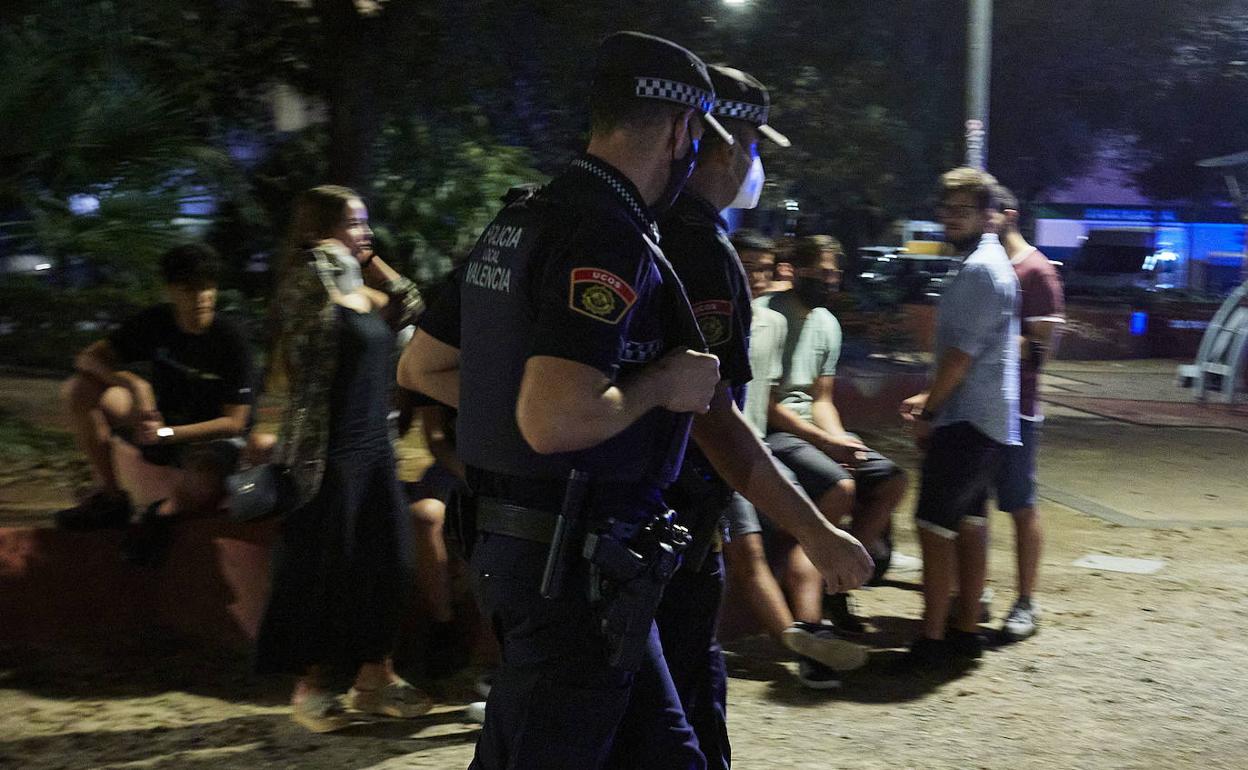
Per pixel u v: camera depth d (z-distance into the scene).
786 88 14.84
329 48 9.10
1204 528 7.49
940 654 4.99
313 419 3.91
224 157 8.91
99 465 4.76
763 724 4.40
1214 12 20.61
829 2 15.12
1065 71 21.39
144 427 4.61
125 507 4.80
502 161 11.01
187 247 4.64
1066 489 8.57
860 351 14.11
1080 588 6.18
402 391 3.84
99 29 8.32
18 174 7.66
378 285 4.29
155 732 4.16
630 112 2.42
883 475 5.44
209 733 4.17
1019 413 5.27
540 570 2.38
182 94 9.64
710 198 2.97
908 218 18.05
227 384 4.75
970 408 4.83
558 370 2.24
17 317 8.20
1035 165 23.92
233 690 4.54
